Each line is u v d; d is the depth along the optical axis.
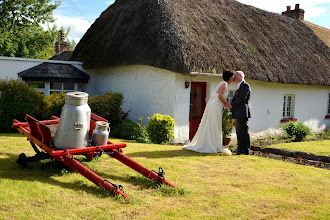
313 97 14.85
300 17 18.52
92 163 5.56
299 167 6.41
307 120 14.65
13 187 4.12
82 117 4.80
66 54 22.08
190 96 10.56
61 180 4.62
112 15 13.37
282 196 4.44
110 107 10.27
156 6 10.63
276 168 6.18
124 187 4.50
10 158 5.71
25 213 3.40
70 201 3.82
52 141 4.96
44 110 9.87
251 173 5.68
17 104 9.21
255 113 12.18
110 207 3.69
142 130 9.72
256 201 4.17
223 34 11.32
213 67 9.66
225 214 3.68
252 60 11.17
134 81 11.17
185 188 4.57
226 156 7.21
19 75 11.20
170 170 5.58
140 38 10.34
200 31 10.51
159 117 9.01
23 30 21.81
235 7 14.31
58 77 11.73
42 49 23.36
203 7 12.31
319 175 5.77
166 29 9.75
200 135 7.79
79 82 12.70
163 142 9.08
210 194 4.39
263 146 8.84
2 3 20.12
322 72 13.91
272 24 14.97
